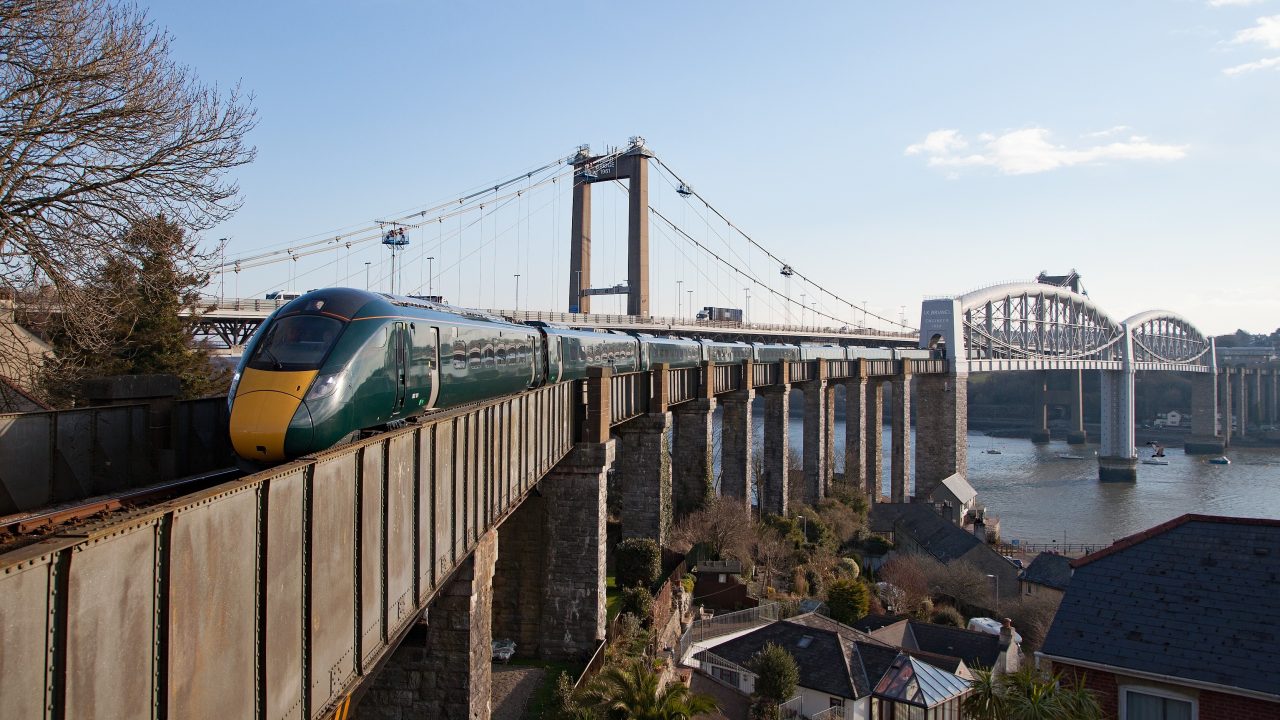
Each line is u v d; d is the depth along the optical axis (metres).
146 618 7.32
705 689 32.22
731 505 51.72
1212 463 147.25
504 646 30.02
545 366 33.16
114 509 13.25
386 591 12.80
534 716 25.08
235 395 15.66
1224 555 18.98
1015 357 128.25
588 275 104.19
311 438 15.40
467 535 17.67
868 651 35.38
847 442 82.56
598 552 30.56
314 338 16.52
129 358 33.69
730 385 56.97
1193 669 16.77
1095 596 19.05
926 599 53.88
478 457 18.72
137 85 21.52
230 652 8.55
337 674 11.15
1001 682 18.38
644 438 42.69
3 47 19.36
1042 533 87.31
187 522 7.78
